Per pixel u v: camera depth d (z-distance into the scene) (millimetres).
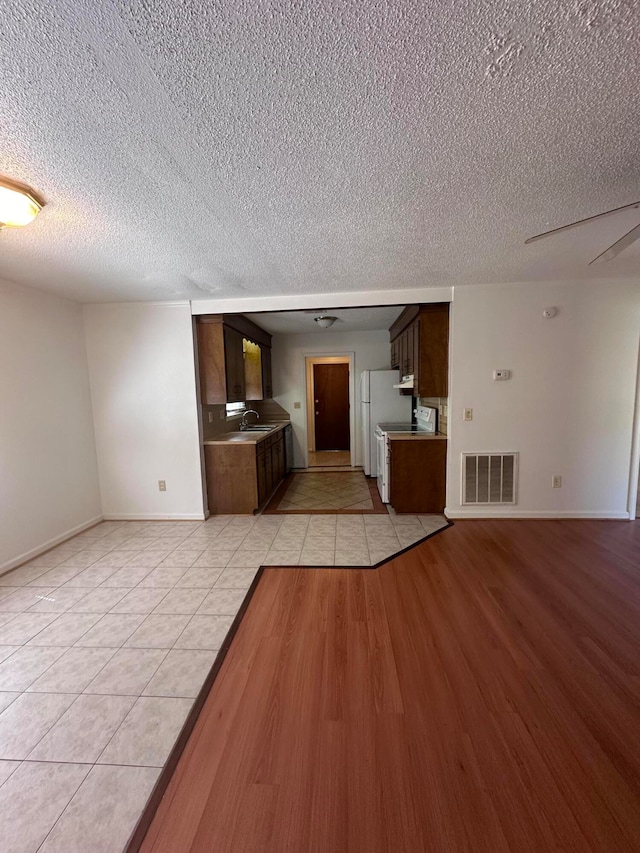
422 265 2742
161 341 3729
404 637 1964
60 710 1555
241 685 1669
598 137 1327
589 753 1331
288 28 894
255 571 2738
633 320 3350
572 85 1081
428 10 862
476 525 3502
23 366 2992
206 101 1106
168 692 1639
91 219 1862
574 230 2129
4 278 2814
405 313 4324
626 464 3512
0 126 1185
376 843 1075
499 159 1451
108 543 3299
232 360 4105
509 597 2318
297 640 1963
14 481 2883
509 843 1070
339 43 934
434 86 1073
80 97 1075
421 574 2627
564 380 3457
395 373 5348
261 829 1115
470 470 3623
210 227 1984
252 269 2699
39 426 3139
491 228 2096
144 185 1567
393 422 5441
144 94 1072
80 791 1234
